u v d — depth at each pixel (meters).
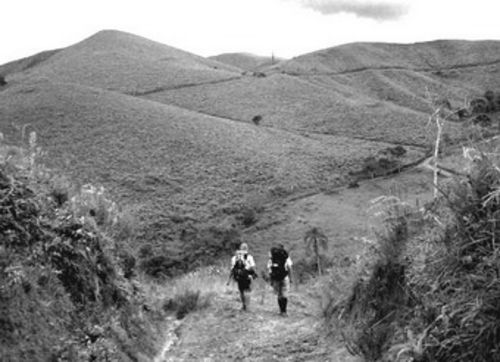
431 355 3.81
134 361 5.59
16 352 3.85
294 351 6.17
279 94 130.88
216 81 144.88
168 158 79.62
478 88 165.12
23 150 7.02
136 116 95.19
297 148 90.56
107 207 7.82
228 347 6.73
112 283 6.34
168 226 58.22
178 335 7.48
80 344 4.71
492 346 3.38
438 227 4.69
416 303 4.59
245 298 9.34
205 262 48.12
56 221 5.74
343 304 6.72
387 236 5.78
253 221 63.53
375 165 77.06
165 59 174.88
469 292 3.76
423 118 107.25
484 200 4.18
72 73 151.25
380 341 4.95
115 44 185.50
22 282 4.43
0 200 5.08
